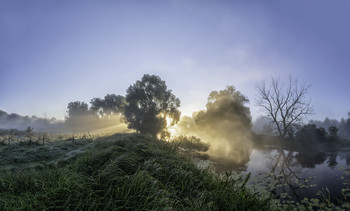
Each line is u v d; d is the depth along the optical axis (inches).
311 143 1061.8
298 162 581.0
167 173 231.6
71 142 540.7
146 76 1430.9
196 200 179.2
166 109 1476.4
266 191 305.9
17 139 632.4
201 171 283.3
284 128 1025.5
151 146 352.5
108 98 2970.0
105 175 183.5
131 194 159.0
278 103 1026.1
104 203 145.3
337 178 375.2
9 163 293.4
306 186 329.7
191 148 703.7
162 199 158.6
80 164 219.8
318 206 247.0
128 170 215.8
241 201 184.7
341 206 246.8
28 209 132.4
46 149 394.0
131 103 1405.0
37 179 185.3
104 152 256.2
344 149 945.5
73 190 152.9
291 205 249.8
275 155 737.0
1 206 138.9
